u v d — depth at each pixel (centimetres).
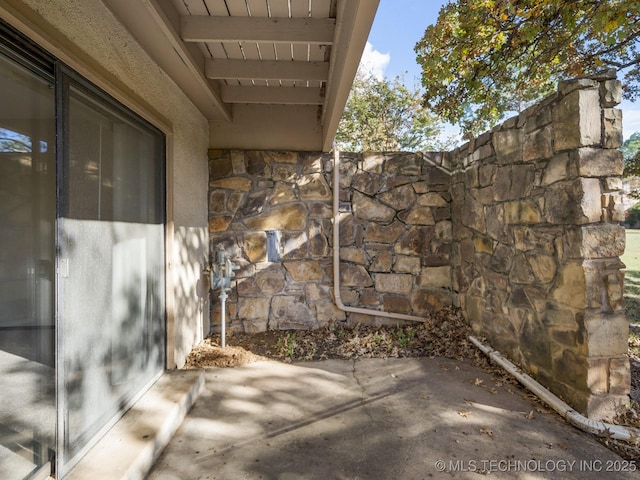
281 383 293
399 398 267
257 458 197
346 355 357
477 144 364
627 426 218
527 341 288
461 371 317
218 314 418
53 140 160
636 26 376
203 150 389
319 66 310
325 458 197
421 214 430
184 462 193
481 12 374
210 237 416
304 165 425
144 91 244
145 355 251
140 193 246
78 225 175
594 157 228
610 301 226
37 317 152
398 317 424
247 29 244
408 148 1140
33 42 143
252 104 409
